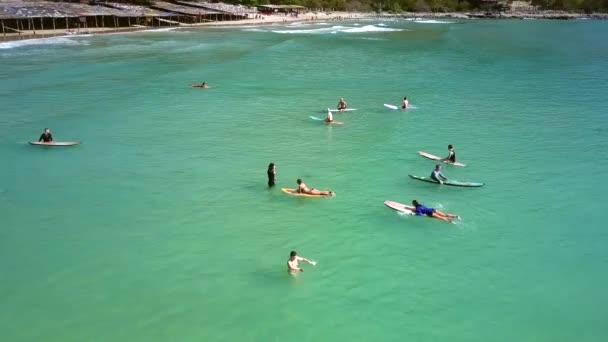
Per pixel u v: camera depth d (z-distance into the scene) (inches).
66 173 1270.9
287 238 975.6
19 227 1000.2
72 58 2947.8
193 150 1450.5
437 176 1232.2
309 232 999.0
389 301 789.2
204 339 697.6
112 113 1809.8
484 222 1050.1
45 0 4931.1
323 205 1115.9
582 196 1181.7
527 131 1676.9
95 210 1079.6
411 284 833.5
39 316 737.0
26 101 1941.4
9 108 1839.3
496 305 786.2
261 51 3523.6
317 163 1364.4
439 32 5674.2
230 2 7362.2
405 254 924.0
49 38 3821.4
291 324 732.0
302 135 1604.3
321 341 700.0
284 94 2182.6
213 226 1018.7
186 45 3735.2
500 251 941.2
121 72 2561.5
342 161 1381.6
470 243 965.8
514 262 905.5
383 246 950.4
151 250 924.6
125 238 965.8
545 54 3708.2
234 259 900.6
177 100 2030.0
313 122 1753.2
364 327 729.6
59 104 1910.7
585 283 847.7
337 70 2827.3
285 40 4328.3
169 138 1552.7
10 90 2111.2
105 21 4803.2
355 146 1504.7
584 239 989.8
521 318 757.3
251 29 5477.4
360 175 1285.7
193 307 764.6
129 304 768.3
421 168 1334.9
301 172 1301.7
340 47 3909.9
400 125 1728.6
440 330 727.7
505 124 1756.9
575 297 809.5
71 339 691.4
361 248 942.4
